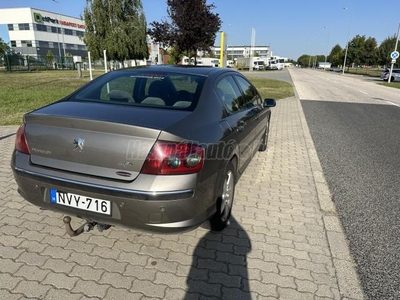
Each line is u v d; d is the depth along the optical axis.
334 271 2.37
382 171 4.60
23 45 69.31
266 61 67.25
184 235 2.78
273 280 2.25
